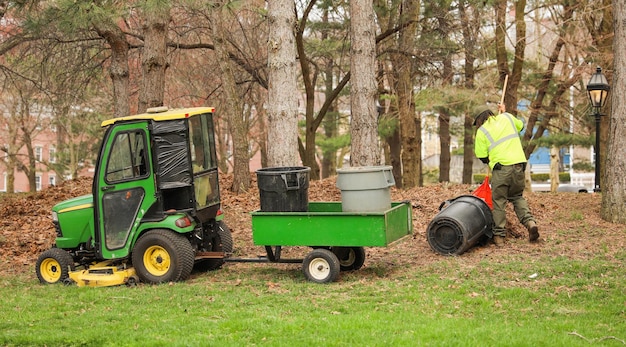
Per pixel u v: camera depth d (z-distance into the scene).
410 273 9.37
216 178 10.14
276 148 12.17
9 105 33.22
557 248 10.42
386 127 23.92
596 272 8.92
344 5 20.94
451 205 10.68
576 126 26.14
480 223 10.52
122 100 17.53
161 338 6.70
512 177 10.48
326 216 8.80
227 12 13.61
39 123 34.38
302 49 21.67
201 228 9.81
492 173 10.61
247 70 23.09
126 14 13.41
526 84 24.38
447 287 8.54
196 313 7.64
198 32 23.80
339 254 9.61
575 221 12.36
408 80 20.80
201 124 9.88
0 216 15.41
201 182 9.77
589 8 19.70
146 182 9.48
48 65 21.56
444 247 10.34
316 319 7.19
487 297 8.06
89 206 9.92
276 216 9.02
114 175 9.55
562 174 45.47
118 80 17.53
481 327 6.73
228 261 9.82
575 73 23.23
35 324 7.47
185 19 22.55
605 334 6.58
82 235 9.98
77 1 12.84
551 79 23.81
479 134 10.60
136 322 7.39
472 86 22.66
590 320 7.07
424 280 8.94
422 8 19.98
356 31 14.01
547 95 29.05
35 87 22.97
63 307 8.30
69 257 9.89
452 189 15.03
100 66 21.73
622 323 6.96
